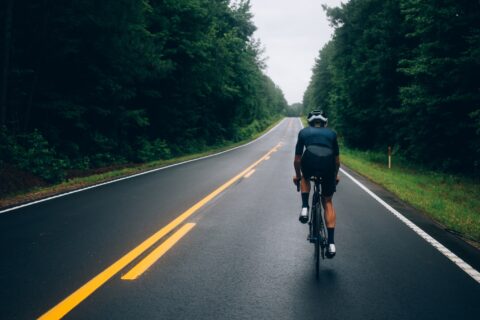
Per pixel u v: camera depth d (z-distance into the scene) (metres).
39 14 15.12
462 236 6.67
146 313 3.59
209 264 4.93
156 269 4.73
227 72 32.59
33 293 4.00
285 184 12.36
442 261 5.22
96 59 17.94
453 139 17.02
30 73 15.59
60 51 15.74
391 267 4.95
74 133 18.14
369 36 27.86
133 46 18.27
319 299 3.95
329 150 4.87
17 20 15.06
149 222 7.16
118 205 8.80
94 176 14.14
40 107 16.11
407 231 6.86
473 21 14.80
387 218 7.92
